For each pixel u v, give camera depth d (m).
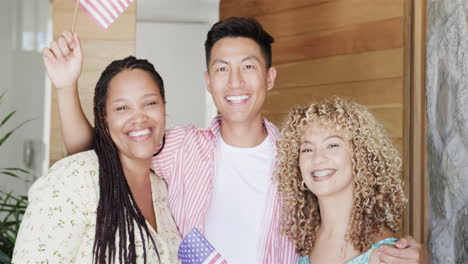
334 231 1.73
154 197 1.83
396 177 1.73
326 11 2.89
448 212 2.12
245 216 1.96
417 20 2.40
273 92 3.14
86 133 1.75
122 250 1.62
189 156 2.01
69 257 1.54
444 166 2.15
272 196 1.95
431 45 2.31
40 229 1.50
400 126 2.52
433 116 2.28
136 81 1.68
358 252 1.66
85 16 2.66
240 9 3.34
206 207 1.99
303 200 1.82
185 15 5.48
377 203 1.70
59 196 1.53
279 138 1.97
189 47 5.69
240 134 2.03
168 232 1.80
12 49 5.05
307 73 2.97
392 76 2.57
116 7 1.84
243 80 1.99
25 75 5.07
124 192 1.66
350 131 1.69
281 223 1.89
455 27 2.10
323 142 1.71
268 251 1.93
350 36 2.77
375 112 2.63
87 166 1.61
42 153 5.09
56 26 2.66
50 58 1.68
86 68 2.65
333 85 2.84
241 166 2.02
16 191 4.99
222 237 1.95
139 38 5.64
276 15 3.13
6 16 5.05
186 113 5.68
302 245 1.82
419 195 2.35
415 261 1.52
